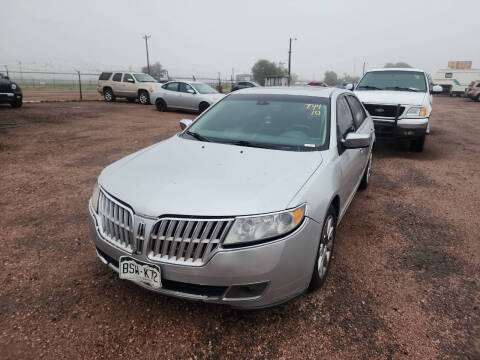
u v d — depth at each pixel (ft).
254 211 7.52
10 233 12.44
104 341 7.84
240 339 8.02
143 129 35.53
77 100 66.03
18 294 9.25
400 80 29.27
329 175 9.62
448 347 7.97
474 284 10.39
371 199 17.06
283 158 9.88
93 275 10.15
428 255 11.95
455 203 16.81
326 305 9.21
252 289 7.72
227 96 13.91
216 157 9.89
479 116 57.47
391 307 9.24
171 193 7.97
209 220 7.39
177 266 7.46
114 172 9.43
